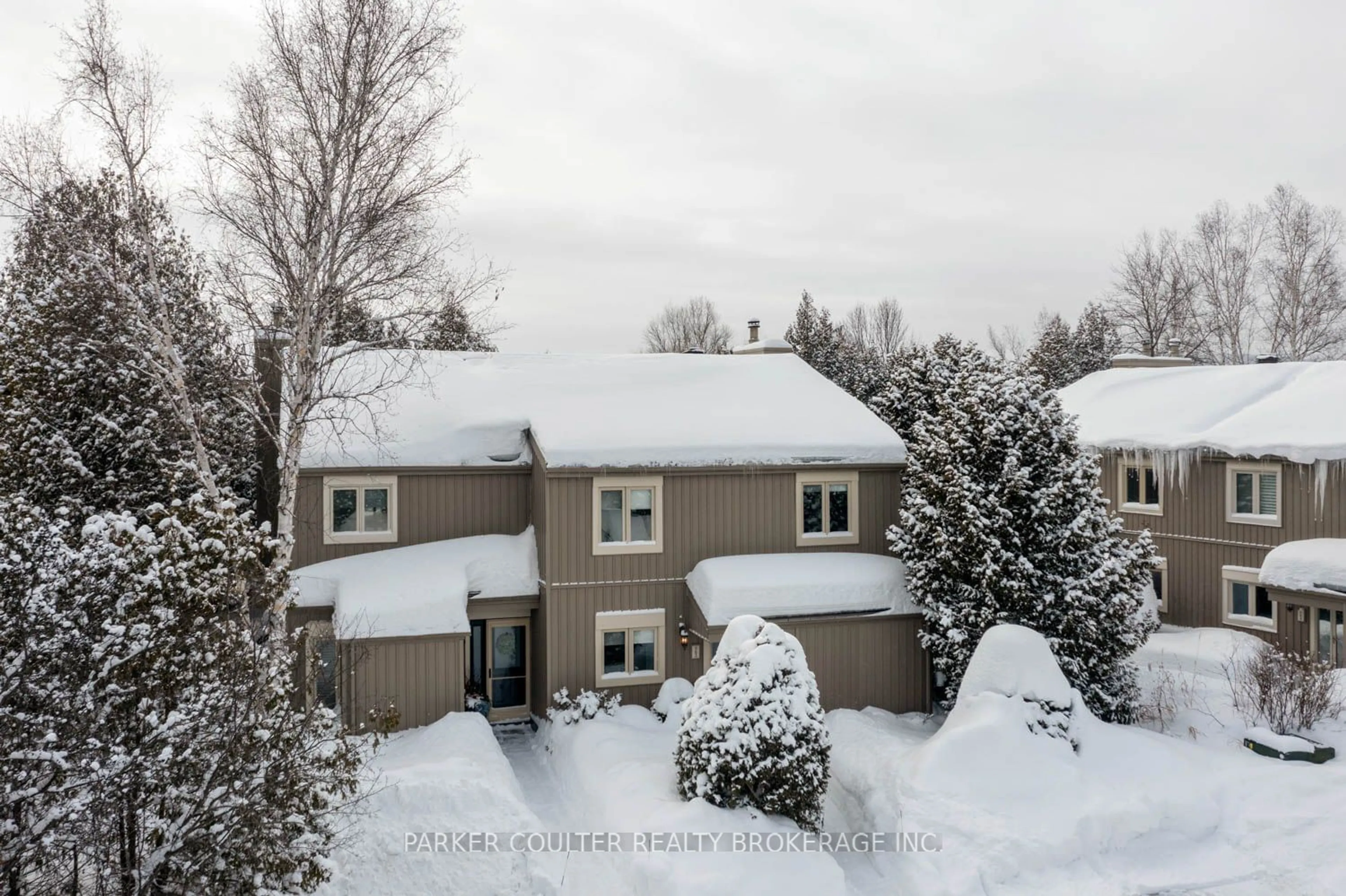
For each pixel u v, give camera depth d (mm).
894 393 30703
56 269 17031
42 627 8320
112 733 9000
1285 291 44719
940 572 17625
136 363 15984
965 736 13406
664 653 18703
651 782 13531
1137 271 51344
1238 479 23312
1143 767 13625
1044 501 16656
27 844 7453
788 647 12984
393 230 15852
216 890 8961
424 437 19656
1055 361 51656
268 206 15320
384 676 16688
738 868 11016
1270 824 12406
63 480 16359
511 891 11562
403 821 12227
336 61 15625
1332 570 19406
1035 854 11711
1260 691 16484
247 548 11203
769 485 19438
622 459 18172
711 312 85688
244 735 9406
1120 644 16719
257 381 15656
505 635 19125
